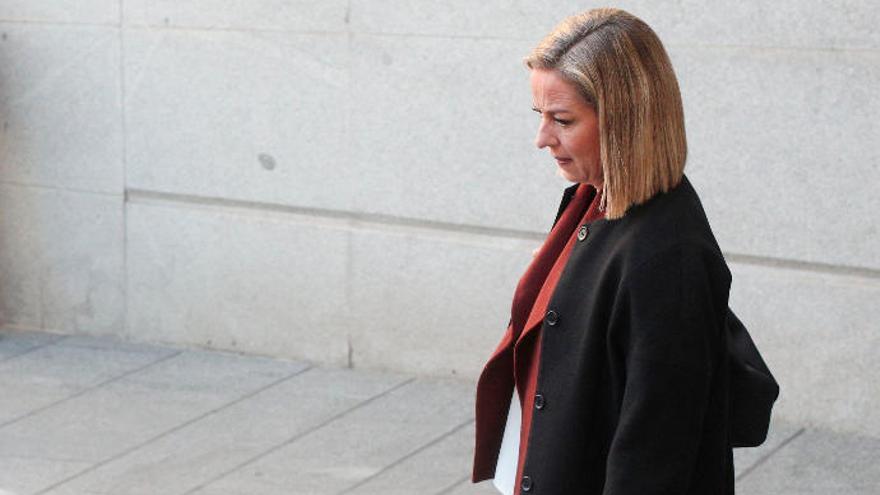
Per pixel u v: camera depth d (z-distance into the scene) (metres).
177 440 12.91
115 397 14.21
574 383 6.03
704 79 12.44
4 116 16.44
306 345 15.24
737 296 12.67
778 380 12.64
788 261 12.45
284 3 14.48
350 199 14.62
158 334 16.12
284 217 15.11
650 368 5.68
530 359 6.44
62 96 16.03
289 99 14.70
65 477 12.03
